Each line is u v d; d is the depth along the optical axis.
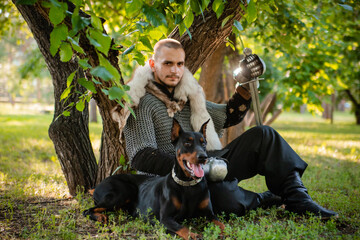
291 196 3.90
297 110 9.95
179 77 3.86
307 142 13.04
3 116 25.34
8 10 7.29
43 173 6.69
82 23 2.47
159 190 3.62
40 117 25.83
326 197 4.78
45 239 3.32
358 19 7.99
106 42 2.54
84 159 5.29
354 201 4.66
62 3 2.49
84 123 5.41
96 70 2.46
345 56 10.97
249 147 4.00
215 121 4.29
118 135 4.45
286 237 3.25
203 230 3.56
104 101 3.94
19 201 4.73
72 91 5.17
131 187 3.99
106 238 3.39
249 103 4.27
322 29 7.07
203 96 4.07
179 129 3.45
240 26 3.66
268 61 11.59
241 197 3.95
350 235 3.36
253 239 3.19
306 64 8.61
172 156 3.72
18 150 9.78
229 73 8.91
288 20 6.68
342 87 11.72
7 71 28.75
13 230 3.62
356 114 27.30
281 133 16.41
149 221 3.63
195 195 3.40
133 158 3.81
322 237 3.35
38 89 38.91
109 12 7.72
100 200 3.95
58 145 5.21
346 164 8.12
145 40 3.66
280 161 3.95
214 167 3.68
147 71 3.94
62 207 4.48
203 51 4.48
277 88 10.24
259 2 4.11
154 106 3.87
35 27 4.85
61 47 2.70
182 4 3.44
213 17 4.29
